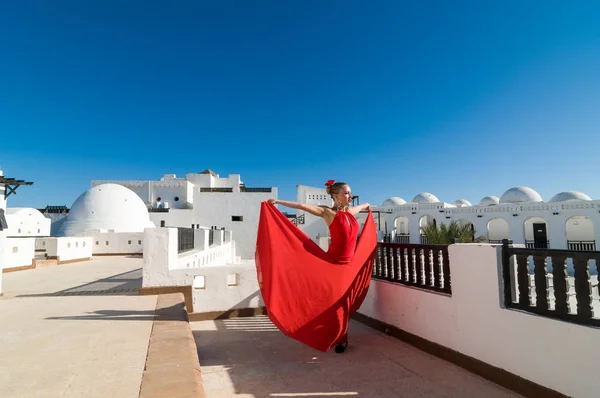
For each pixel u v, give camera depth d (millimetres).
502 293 3934
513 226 27438
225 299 7066
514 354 3721
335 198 5211
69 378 2900
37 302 6270
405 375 4207
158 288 6996
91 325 4652
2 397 2539
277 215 4984
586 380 3070
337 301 4793
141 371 3049
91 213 30297
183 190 38906
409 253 5441
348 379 4117
